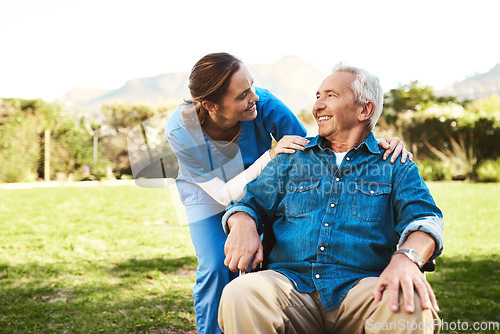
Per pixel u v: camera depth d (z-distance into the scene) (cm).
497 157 1292
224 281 275
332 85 226
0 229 736
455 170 1275
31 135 1337
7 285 482
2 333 360
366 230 212
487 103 1496
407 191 214
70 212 874
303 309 207
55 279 507
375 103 226
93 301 436
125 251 625
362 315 199
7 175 1297
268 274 206
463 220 770
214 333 280
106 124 1444
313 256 213
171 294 457
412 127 1390
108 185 1238
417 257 188
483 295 436
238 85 263
